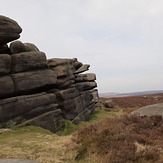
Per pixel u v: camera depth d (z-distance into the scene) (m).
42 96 26.78
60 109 30.77
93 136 16.28
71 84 37.28
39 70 27.39
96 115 45.50
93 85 52.50
